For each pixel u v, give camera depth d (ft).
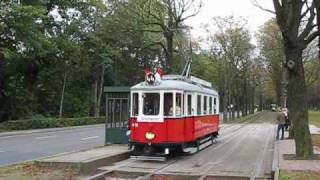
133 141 70.74
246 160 71.31
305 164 58.34
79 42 183.21
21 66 167.84
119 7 177.37
